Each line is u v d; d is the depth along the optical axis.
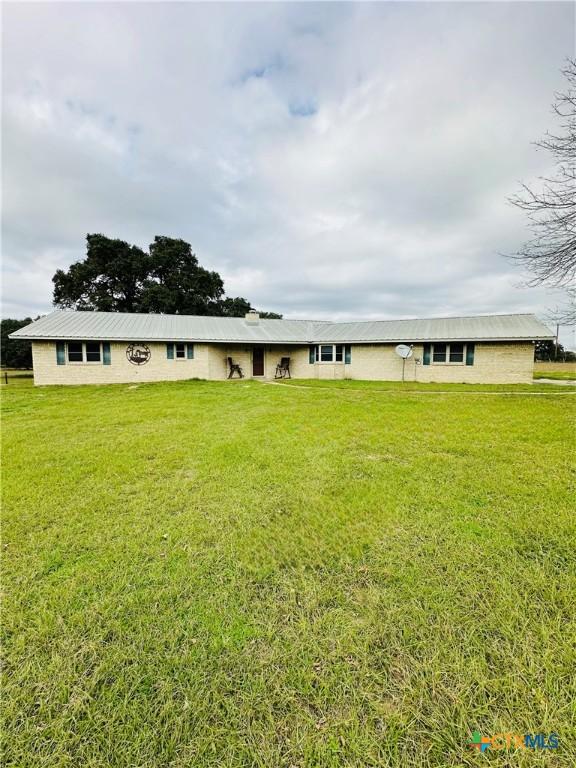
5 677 1.64
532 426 6.70
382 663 1.69
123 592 2.22
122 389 14.29
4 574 2.41
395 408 9.03
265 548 2.69
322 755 1.32
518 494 3.56
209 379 18.95
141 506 3.44
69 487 3.92
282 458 4.82
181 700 1.53
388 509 3.28
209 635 1.86
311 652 1.75
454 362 17.30
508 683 1.57
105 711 1.49
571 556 2.52
